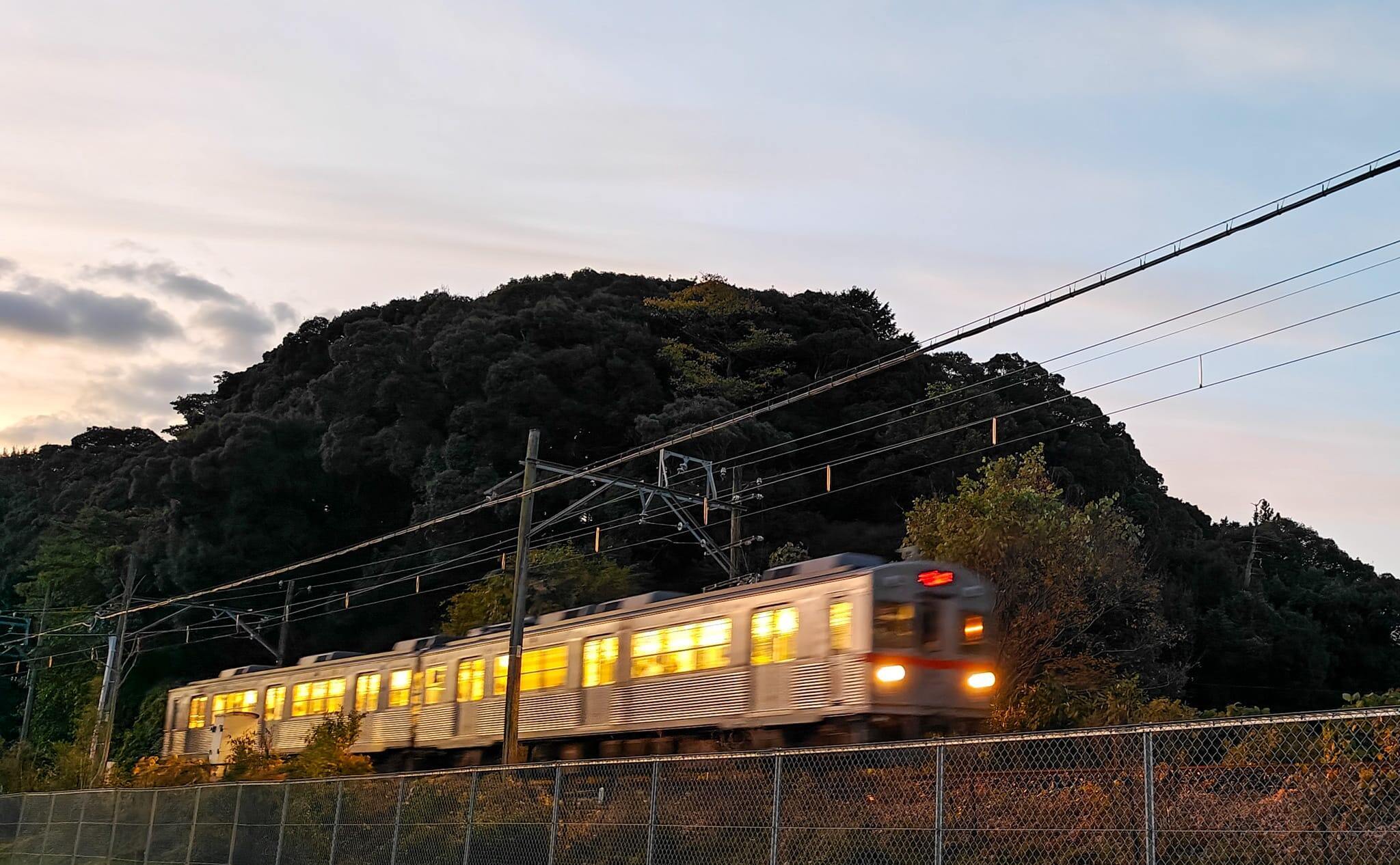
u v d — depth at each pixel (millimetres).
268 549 60031
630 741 24938
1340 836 10383
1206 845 11203
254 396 74625
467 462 57250
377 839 16938
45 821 28047
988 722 21000
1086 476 55312
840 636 20609
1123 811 11992
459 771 15953
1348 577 64375
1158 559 53281
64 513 79062
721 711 22438
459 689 29609
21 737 59000
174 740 40531
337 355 62281
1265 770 12016
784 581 21938
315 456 61188
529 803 15102
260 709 36812
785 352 66312
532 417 57562
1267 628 55000
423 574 49688
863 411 59250
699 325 67312
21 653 63781
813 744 21047
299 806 18891
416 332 64750
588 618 26203
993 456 54469
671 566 55062
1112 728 9359
